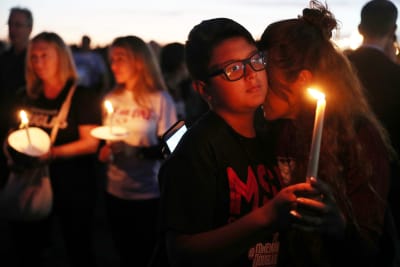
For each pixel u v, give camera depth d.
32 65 3.50
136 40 3.56
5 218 3.43
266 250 1.54
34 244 3.52
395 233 1.70
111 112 3.44
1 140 3.95
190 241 1.41
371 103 3.31
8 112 3.92
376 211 1.51
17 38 4.87
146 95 3.53
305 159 1.58
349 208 1.50
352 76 1.65
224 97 1.50
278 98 1.65
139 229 3.51
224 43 1.49
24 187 3.35
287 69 1.62
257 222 1.33
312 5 1.68
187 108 4.82
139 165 3.45
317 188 1.28
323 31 1.65
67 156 3.40
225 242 1.36
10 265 4.46
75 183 3.45
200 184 1.45
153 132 3.51
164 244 1.57
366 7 3.60
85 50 9.59
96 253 4.71
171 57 4.84
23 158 3.29
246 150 1.54
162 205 1.48
